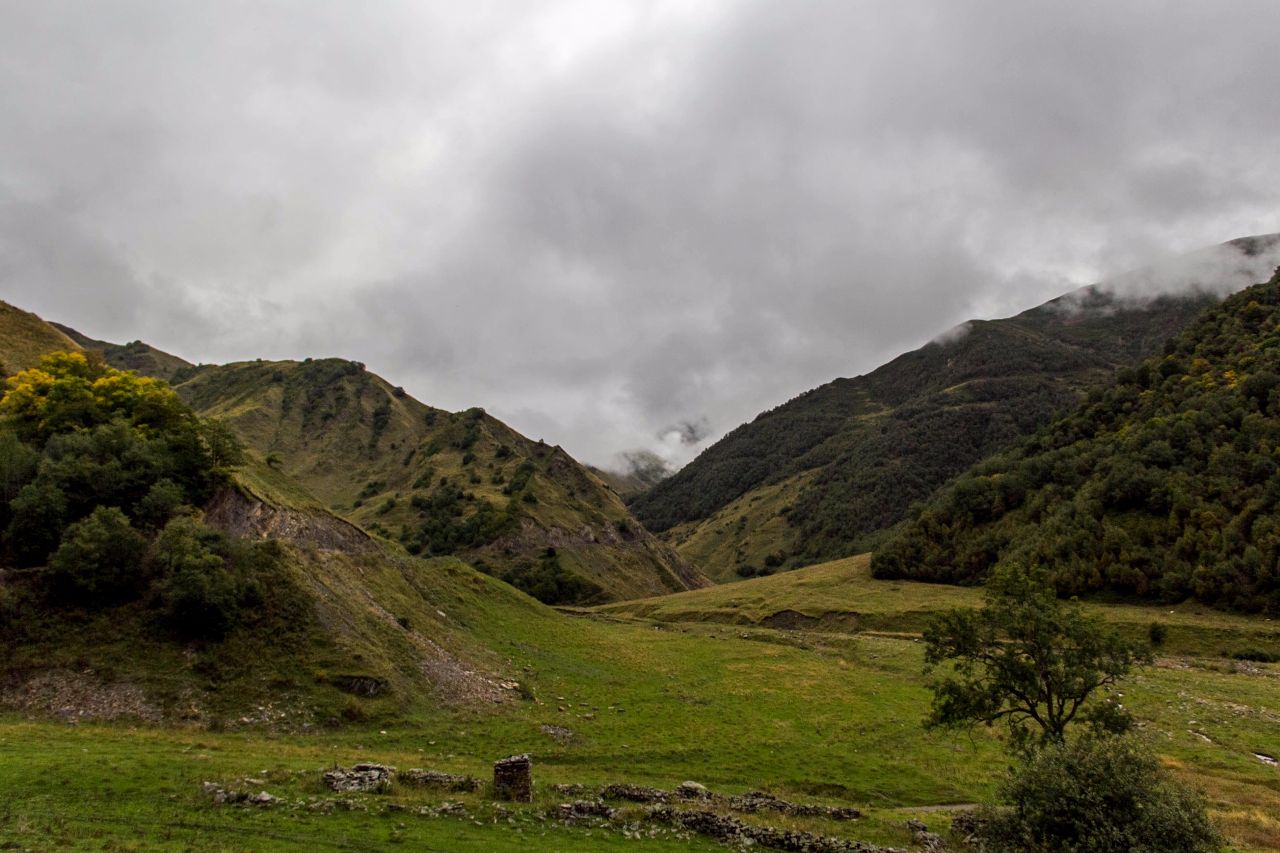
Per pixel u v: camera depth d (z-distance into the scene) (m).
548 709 59.16
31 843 20.38
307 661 50.97
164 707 43.59
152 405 70.94
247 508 69.94
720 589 172.75
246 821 24.36
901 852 27.47
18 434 63.34
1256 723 60.03
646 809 30.72
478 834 25.27
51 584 48.84
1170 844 22.98
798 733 57.38
